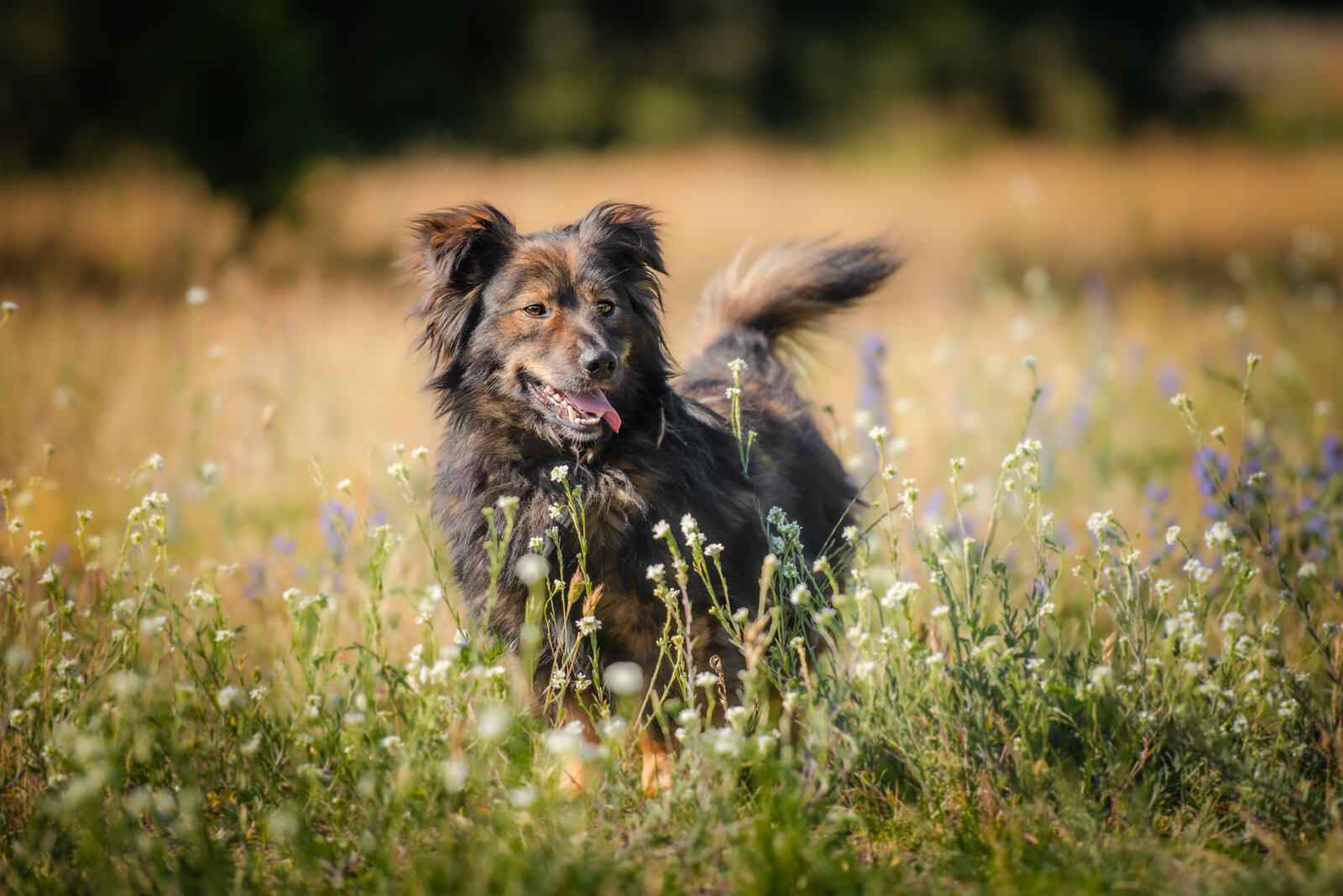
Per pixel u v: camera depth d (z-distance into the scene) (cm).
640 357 565
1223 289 1964
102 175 2478
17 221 2222
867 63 4812
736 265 735
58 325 1282
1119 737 479
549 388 543
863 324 1516
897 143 4300
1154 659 477
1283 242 2625
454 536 558
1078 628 576
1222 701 471
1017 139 4575
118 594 547
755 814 450
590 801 466
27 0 2527
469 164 3975
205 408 966
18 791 477
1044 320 1245
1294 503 643
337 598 607
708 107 4772
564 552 533
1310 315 1308
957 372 1009
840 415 1045
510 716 455
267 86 2166
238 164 2156
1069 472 858
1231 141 4569
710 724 484
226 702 464
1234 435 962
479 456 559
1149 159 4075
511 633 535
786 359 756
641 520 531
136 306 1555
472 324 574
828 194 3406
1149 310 1516
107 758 432
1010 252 2542
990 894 403
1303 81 5397
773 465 602
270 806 474
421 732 444
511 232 586
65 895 417
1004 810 458
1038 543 499
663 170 3897
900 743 479
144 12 2392
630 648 540
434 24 4453
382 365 1193
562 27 4844
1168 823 467
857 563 557
